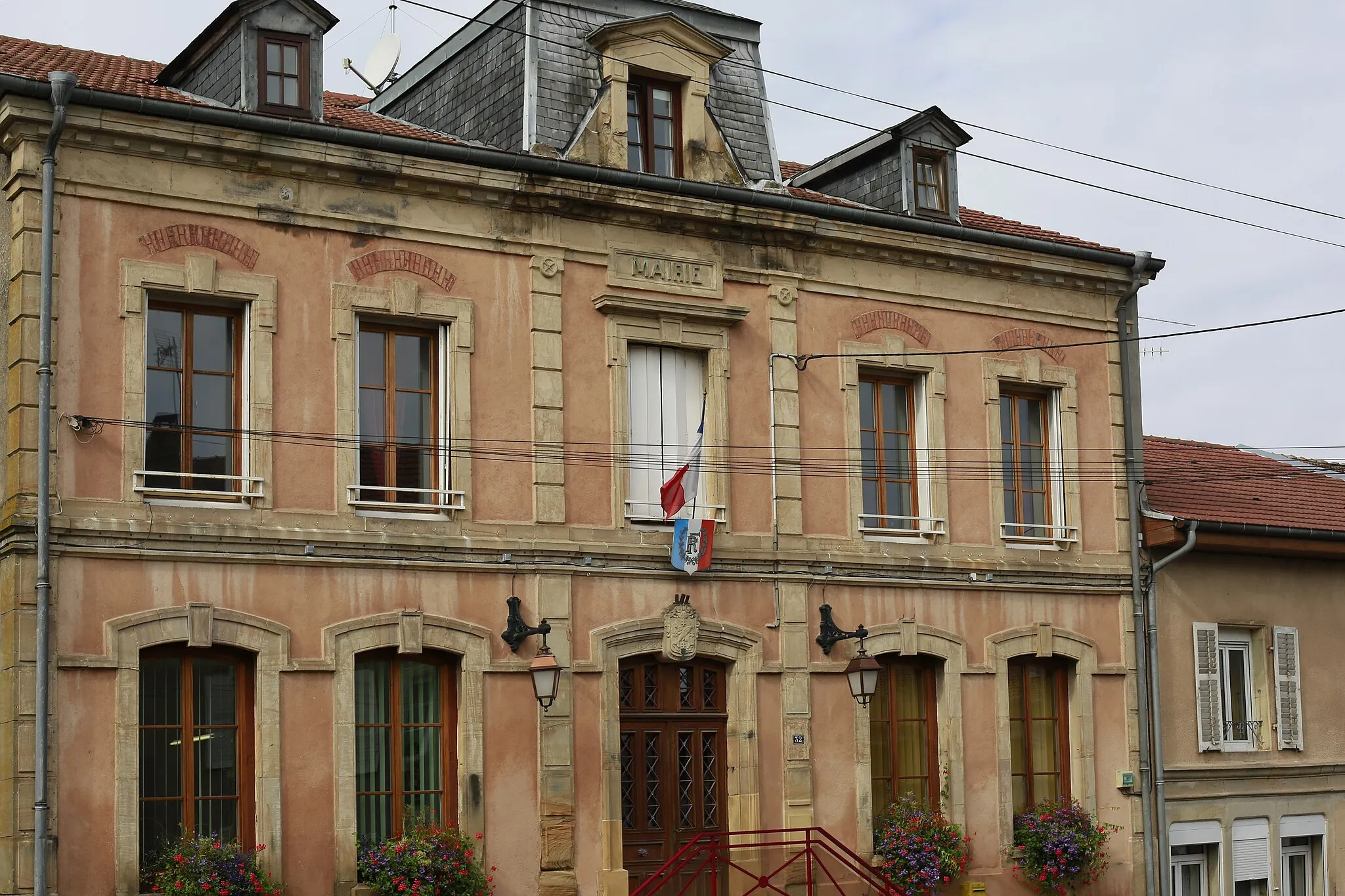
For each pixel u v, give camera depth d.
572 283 20.33
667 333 20.86
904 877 21.16
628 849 19.98
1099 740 23.45
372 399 19.14
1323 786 25.72
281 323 18.47
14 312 17.22
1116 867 23.22
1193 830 24.09
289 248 18.61
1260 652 25.47
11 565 16.73
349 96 25.23
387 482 19.09
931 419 22.73
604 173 20.22
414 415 19.39
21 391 16.97
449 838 18.55
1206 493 26.23
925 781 22.23
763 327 21.66
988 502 23.06
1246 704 25.39
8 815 16.50
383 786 18.62
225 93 19.22
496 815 18.98
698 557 20.45
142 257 17.78
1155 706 23.88
